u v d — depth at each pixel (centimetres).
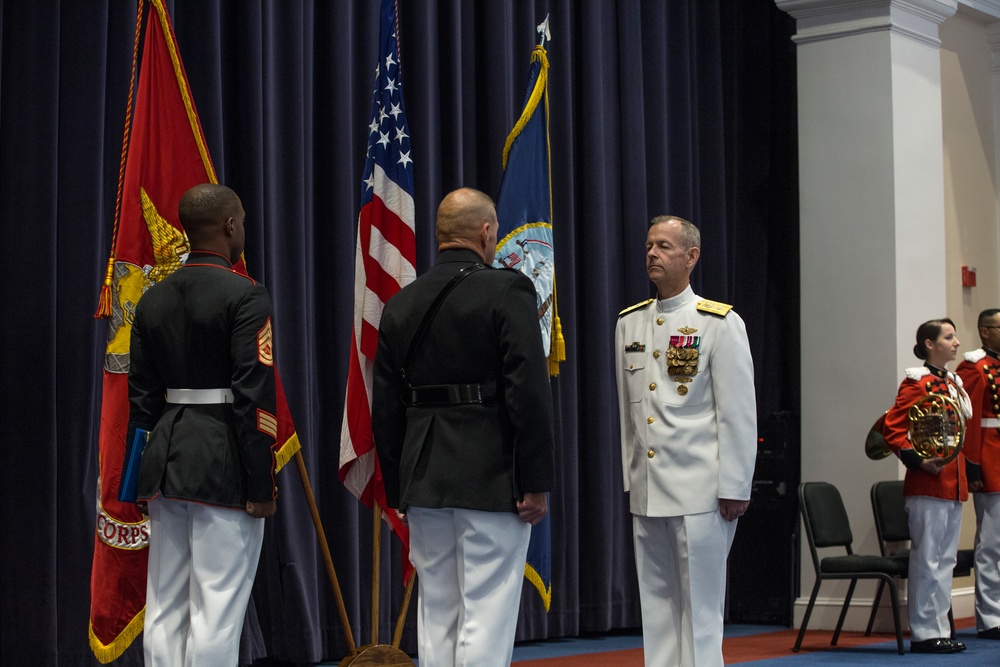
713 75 721
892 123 665
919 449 561
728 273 723
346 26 541
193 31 488
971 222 761
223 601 307
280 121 518
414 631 545
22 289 439
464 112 600
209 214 324
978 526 628
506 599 288
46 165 443
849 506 655
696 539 370
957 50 763
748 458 371
